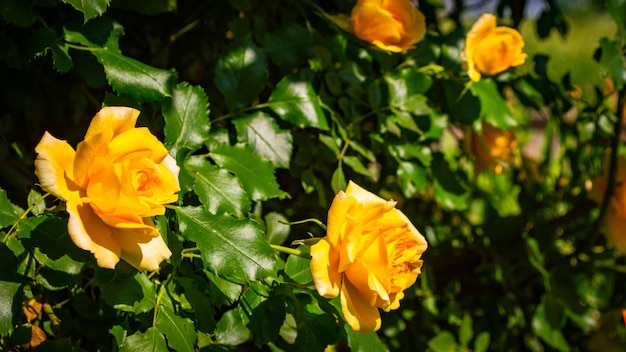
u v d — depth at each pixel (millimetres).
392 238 805
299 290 886
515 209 1424
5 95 1040
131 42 1115
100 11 835
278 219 976
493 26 1044
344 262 790
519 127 1403
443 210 1362
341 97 1048
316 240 811
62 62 869
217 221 832
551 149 1399
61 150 745
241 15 1089
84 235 735
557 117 1231
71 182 746
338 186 1010
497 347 1312
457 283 1299
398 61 1121
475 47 1050
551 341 1242
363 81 1050
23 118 1072
